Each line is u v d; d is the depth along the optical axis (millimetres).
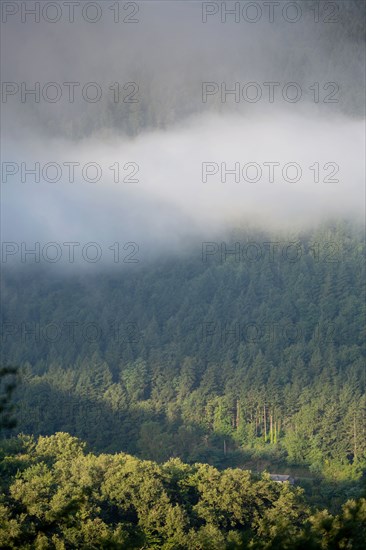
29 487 75125
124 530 82062
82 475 91125
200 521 91250
